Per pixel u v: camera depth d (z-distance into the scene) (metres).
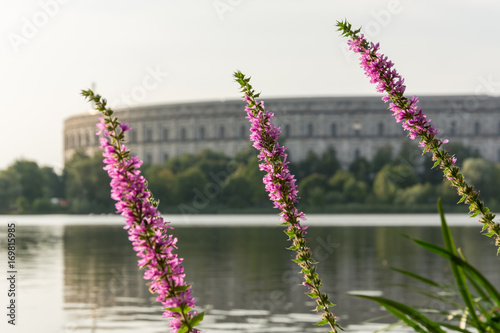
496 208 147.88
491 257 44.91
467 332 3.16
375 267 39.41
